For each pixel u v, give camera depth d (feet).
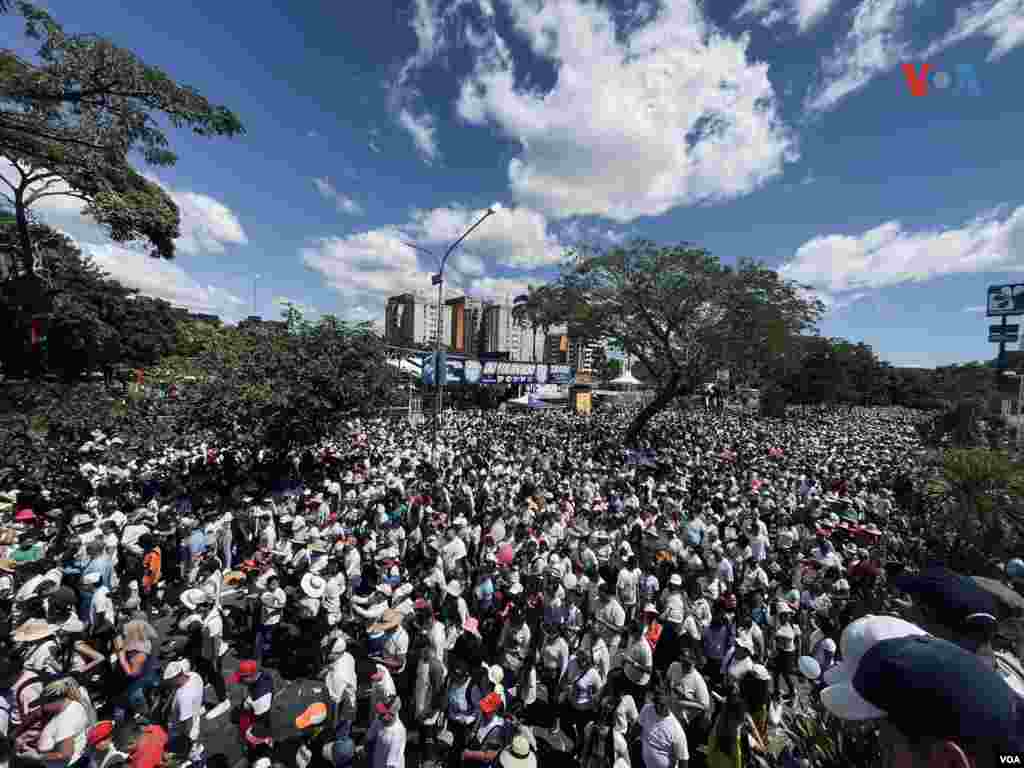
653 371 92.73
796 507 43.06
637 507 40.01
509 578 25.55
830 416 173.88
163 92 32.55
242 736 17.69
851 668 5.03
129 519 32.96
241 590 30.12
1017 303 62.95
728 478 53.16
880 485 52.80
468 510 39.40
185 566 29.86
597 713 16.31
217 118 34.96
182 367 54.80
